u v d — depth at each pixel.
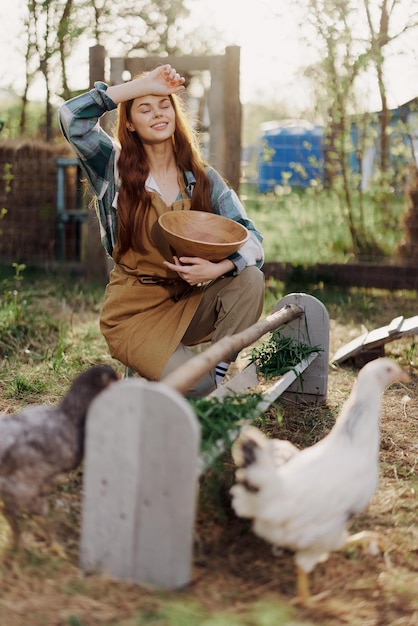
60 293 7.48
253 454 2.15
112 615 2.17
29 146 9.36
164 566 2.31
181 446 2.24
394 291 8.02
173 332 3.72
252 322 3.86
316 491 2.26
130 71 7.55
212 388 3.60
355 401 2.50
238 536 2.77
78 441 2.48
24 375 4.74
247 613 2.23
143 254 3.77
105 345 5.62
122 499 2.31
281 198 10.77
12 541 2.58
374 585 2.52
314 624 2.24
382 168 8.60
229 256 3.77
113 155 3.73
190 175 3.83
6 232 9.35
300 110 9.11
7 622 2.11
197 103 12.20
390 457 3.74
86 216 9.44
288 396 4.49
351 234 8.76
